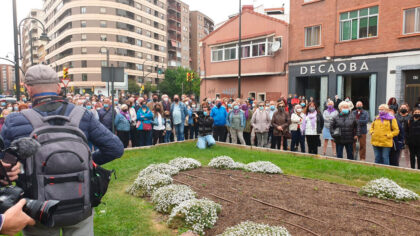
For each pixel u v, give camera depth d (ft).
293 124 34.91
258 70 86.79
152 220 14.64
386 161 25.45
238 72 87.51
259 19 87.56
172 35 293.84
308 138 33.63
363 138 30.66
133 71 236.84
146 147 35.06
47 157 6.23
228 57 96.48
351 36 69.51
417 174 22.40
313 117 33.17
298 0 78.59
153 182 18.40
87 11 217.56
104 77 33.30
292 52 80.74
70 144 6.53
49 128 6.61
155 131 38.04
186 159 24.39
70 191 6.38
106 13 220.23
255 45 88.38
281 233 11.43
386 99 64.23
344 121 27.91
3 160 5.68
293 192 17.71
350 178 21.97
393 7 62.23
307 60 77.51
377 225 13.14
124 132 34.88
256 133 37.47
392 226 13.07
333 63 72.43
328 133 34.47
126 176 22.74
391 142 25.16
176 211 13.91
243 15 91.56
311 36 76.95
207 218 13.48
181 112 40.55
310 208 15.06
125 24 229.66
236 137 39.81
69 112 7.18
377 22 65.00
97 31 218.79
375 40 65.26
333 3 71.56
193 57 330.75
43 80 7.12
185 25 312.50
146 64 252.01
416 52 59.31
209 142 35.58
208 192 17.74
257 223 13.24
